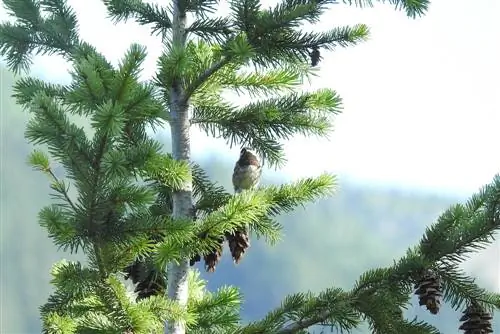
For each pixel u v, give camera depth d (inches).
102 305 346.3
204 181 433.4
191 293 416.8
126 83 316.8
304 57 412.5
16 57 446.6
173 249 343.6
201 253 398.3
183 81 414.6
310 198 379.6
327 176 381.4
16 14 444.8
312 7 395.5
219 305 392.8
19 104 420.2
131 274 419.5
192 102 425.1
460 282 356.5
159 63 388.2
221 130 427.8
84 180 316.8
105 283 332.8
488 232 349.4
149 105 320.5
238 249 404.5
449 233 354.9
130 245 335.0
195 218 414.0
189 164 406.6
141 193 318.3
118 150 323.6
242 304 393.4
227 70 413.7
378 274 362.6
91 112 319.3
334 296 368.2
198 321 386.6
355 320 360.8
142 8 434.3
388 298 358.3
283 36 407.2
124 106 318.0
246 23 403.2
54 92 423.8
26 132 313.9
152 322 339.0
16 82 423.5
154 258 351.9
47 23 445.4
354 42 410.3
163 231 334.6
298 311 371.9
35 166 317.7
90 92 318.3
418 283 354.6
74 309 356.5
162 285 425.1
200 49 416.5
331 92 420.8
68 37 446.0
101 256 328.5
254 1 400.5
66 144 313.7
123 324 331.3
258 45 405.7
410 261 354.9
